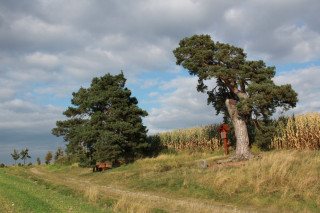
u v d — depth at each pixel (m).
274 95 18.31
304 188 9.78
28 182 17.98
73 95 36.25
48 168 40.94
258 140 22.12
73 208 8.66
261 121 21.58
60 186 16.42
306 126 20.27
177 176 15.48
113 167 27.67
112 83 31.06
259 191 10.48
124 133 28.62
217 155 25.88
